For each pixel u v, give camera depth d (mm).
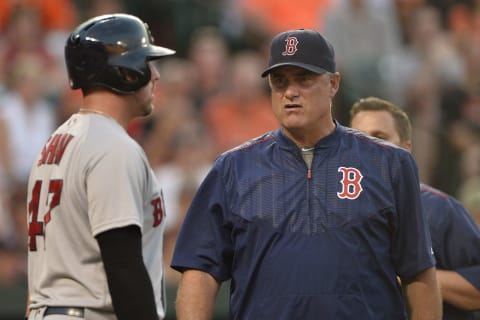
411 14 39312
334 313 12758
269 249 13125
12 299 24328
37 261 13148
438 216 15516
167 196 29844
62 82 32938
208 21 38500
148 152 31531
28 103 30906
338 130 13719
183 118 32156
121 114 13500
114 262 12367
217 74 34562
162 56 13586
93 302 12633
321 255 12914
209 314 13625
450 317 15547
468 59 38969
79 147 12938
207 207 13789
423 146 35531
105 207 12516
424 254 13289
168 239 28984
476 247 15453
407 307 13578
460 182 34875
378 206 13133
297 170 13414
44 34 34812
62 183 12883
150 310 12312
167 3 38344
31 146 30703
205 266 13695
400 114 16266
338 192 13180
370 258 13031
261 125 34031
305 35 13367
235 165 13703
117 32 13430
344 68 35812
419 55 38156
